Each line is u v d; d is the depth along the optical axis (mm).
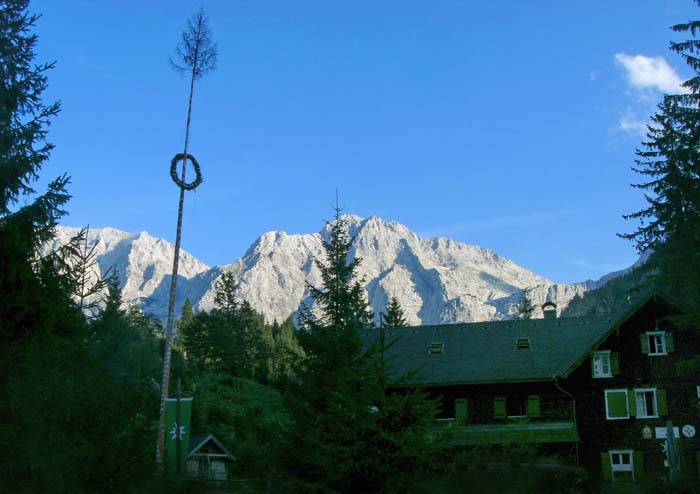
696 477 25422
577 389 41500
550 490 20734
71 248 23703
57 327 22234
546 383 41406
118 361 24938
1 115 24344
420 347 45750
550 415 40875
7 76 24891
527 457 29406
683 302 40938
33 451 16719
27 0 25562
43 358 18953
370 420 17625
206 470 36875
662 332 42000
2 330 21328
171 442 30516
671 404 41031
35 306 22062
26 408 17250
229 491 20594
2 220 22797
